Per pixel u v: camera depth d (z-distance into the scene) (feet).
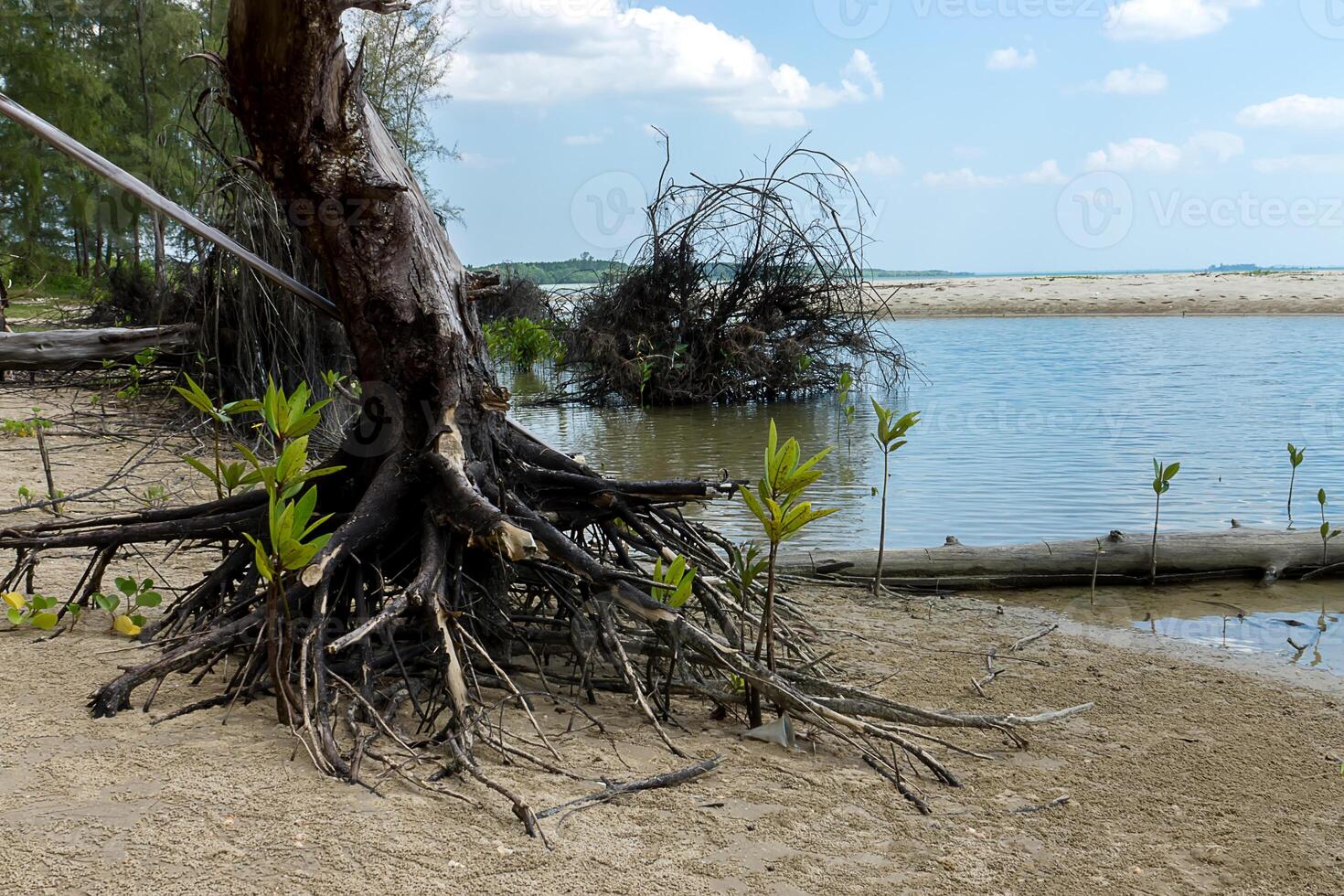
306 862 7.80
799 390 50.75
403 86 63.16
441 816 8.69
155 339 35.14
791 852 8.58
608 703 12.25
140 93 96.99
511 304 70.85
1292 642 16.19
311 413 11.48
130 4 94.53
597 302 51.34
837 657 15.03
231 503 13.55
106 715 10.44
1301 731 12.26
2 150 93.25
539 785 9.47
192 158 63.46
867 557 20.11
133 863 7.63
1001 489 27.50
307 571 11.04
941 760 11.16
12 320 60.59
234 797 8.74
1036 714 12.76
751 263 49.52
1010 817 9.65
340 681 10.37
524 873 7.86
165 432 30.60
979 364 60.80
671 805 9.32
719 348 49.42
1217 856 8.98
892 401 47.37
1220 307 103.81
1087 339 76.38
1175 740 11.90
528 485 14.44
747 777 10.14
